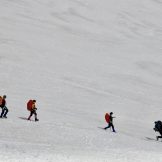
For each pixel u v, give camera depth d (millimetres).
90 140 60094
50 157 37625
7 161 33406
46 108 99438
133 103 122000
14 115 81312
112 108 112812
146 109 118250
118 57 181500
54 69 144625
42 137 56781
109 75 151500
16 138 52938
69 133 63062
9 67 133750
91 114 102500
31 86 118938
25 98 105812
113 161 39625
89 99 117750
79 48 185375
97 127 85375
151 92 139750
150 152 50250
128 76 155125
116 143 61469
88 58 171125
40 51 165875
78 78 138875
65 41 192625
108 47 196625
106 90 131250
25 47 165625
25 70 134375
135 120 105438
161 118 112375
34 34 190625
